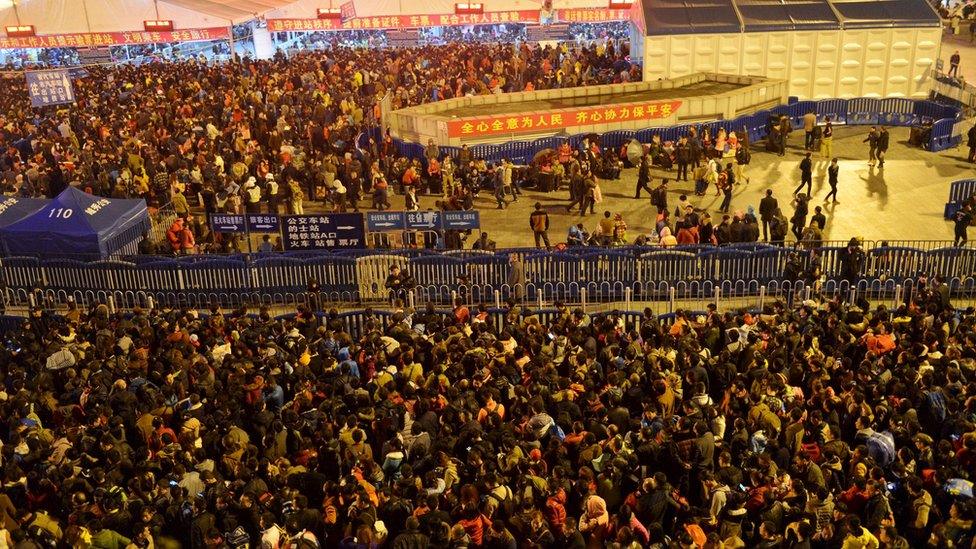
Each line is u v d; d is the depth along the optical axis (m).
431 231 25.06
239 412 14.48
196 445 13.63
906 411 13.63
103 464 13.67
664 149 33.94
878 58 40.28
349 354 16.94
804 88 41.16
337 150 35.31
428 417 13.89
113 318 19.97
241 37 67.88
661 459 12.93
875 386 14.13
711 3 42.00
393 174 32.94
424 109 38.47
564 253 22.91
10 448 14.13
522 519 11.02
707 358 16.19
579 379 15.18
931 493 12.15
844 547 10.52
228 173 32.22
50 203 24.94
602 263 22.95
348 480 11.96
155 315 19.27
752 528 11.42
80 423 15.20
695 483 12.66
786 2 41.53
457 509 11.61
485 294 23.19
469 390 14.73
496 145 34.03
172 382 15.45
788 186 31.72
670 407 14.41
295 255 23.69
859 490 11.64
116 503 11.91
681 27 41.00
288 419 13.64
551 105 39.59
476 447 12.55
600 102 39.44
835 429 12.85
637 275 23.02
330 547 11.85
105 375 15.73
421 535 10.66
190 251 26.17
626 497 12.20
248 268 23.48
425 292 23.23
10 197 26.03
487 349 16.64
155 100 44.38
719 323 17.48
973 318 17.41
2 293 23.92
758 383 14.55
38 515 12.26
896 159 34.25
